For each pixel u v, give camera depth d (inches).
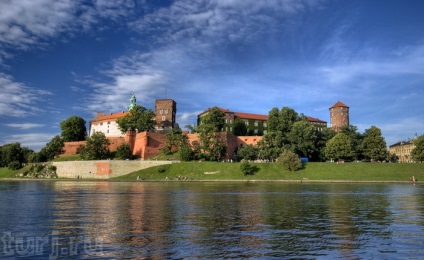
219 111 6574.8
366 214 1402.6
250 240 929.5
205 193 2413.9
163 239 940.0
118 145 6141.7
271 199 1993.1
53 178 5152.6
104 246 866.8
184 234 1003.3
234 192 2500.0
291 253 803.4
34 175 5438.0
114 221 1221.7
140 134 5915.4
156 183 3863.2
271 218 1294.3
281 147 5383.9
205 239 940.0
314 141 5521.7
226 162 4940.9
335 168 4635.8
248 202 1829.5
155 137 5876.0
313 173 4512.8
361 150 5506.9
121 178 4771.2
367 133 5792.3
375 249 842.2
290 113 6348.4
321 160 5605.3
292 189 2834.6
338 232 1036.5
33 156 6136.8
